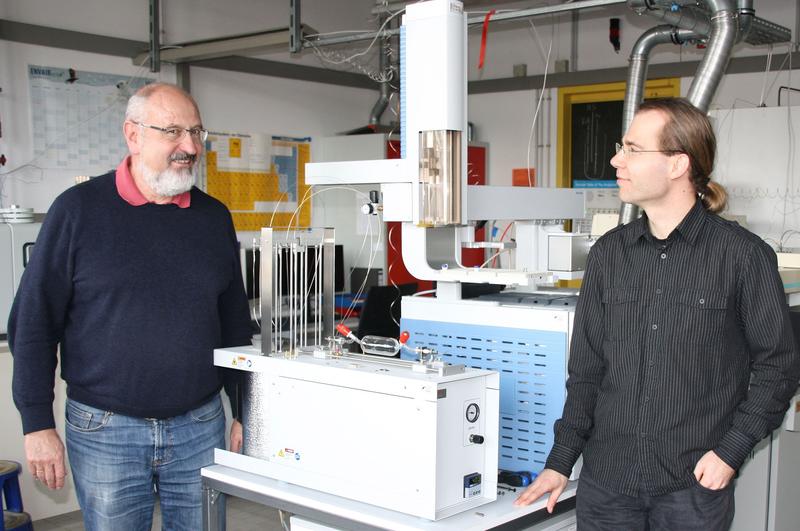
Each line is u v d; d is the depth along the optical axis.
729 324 1.50
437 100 1.86
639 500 1.56
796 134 4.20
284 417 1.85
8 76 4.22
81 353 1.92
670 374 1.51
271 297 1.92
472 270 1.95
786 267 3.20
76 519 3.70
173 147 1.89
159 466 1.98
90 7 4.56
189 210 2.02
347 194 5.69
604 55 5.68
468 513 1.63
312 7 5.95
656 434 1.53
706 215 1.54
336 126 6.23
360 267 5.62
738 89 5.12
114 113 4.69
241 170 5.50
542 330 1.82
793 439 2.70
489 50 6.23
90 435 1.91
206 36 5.25
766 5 5.00
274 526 3.63
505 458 1.90
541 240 2.11
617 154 1.62
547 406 1.82
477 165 6.09
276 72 5.68
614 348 1.59
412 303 2.05
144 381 1.91
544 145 5.99
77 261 1.89
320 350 1.90
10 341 1.91
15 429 3.54
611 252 1.62
